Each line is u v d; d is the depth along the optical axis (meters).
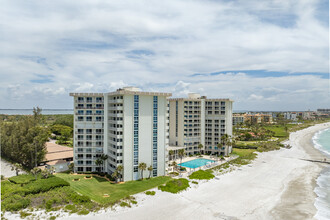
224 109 120.94
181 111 116.00
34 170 70.50
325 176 85.38
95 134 84.25
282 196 63.81
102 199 57.75
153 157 78.25
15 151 92.88
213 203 57.38
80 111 84.12
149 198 58.97
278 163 104.12
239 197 61.88
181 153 95.88
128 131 73.94
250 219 49.88
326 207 57.16
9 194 56.28
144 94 75.94
